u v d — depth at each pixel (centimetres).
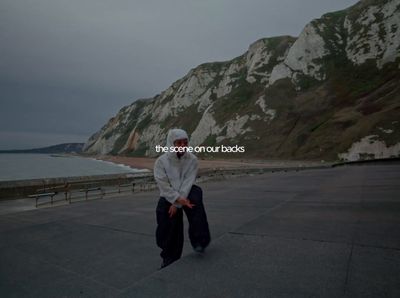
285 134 6950
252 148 7262
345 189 898
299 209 568
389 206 552
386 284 213
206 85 13238
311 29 8594
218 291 208
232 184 1453
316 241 328
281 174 2194
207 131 9612
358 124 5388
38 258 441
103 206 936
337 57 7888
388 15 7375
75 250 471
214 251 296
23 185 1264
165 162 280
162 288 215
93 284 341
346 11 8931
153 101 17125
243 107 9031
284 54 9869
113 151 17438
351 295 198
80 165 9469
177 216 292
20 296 319
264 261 265
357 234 355
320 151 5584
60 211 878
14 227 661
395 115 4841
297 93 7894
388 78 6359
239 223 527
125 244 491
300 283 218
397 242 315
